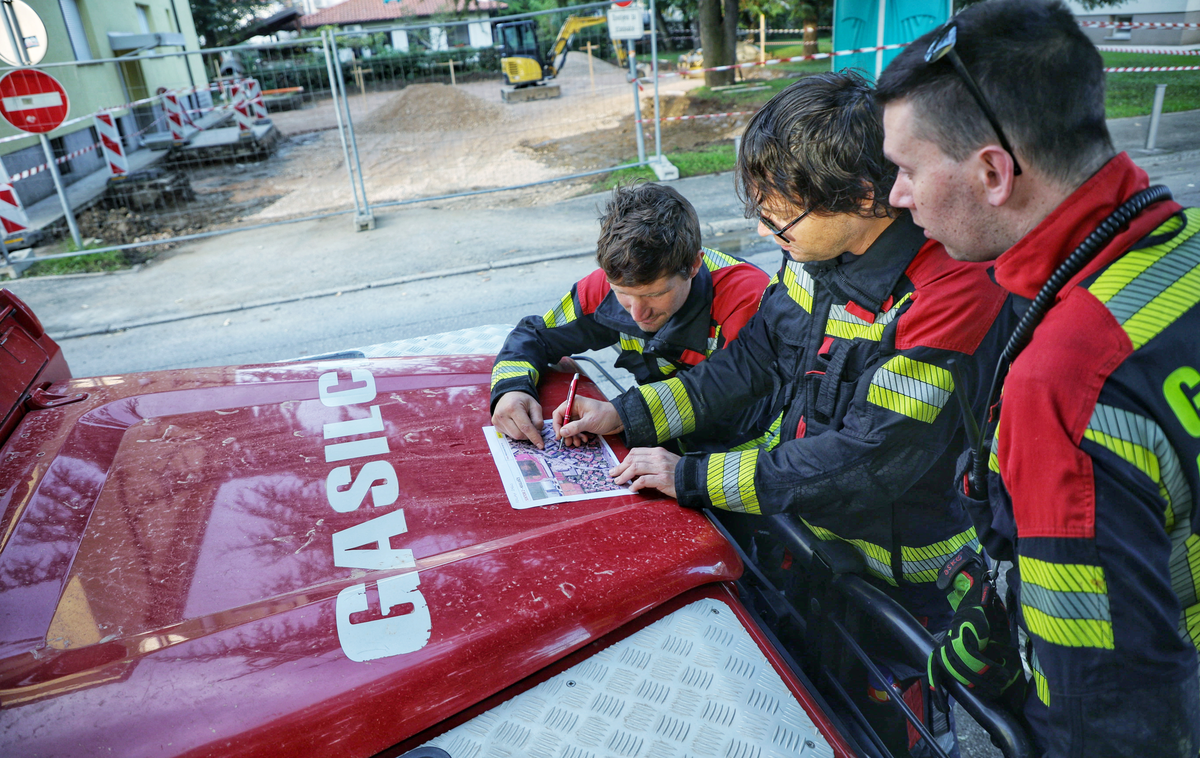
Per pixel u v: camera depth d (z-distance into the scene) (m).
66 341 6.45
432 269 7.35
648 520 1.36
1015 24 0.75
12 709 0.99
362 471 1.50
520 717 1.03
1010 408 0.79
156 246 9.41
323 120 22.44
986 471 0.99
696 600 1.23
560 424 1.68
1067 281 0.79
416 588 1.17
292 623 1.10
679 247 1.63
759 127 1.23
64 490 1.41
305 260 8.16
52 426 1.62
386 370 1.93
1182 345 0.73
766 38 29.11
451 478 1.49
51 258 8.62
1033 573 0.79
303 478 1.47
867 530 1.42
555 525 1.33
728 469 1.38
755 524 1.88
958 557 1.26
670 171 9.88
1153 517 0.73
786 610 1.61
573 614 1.13
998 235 0.84
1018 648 1.05
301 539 1.30
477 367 1.97
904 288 1.22
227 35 38.91
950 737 1.65
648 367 2.01
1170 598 0.74
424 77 26.86
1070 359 0.74
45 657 1.07
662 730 1.01
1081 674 0.77
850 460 1.27
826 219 1.21
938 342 1.16
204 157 16.03
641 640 1.15
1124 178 0.76
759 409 1.98
